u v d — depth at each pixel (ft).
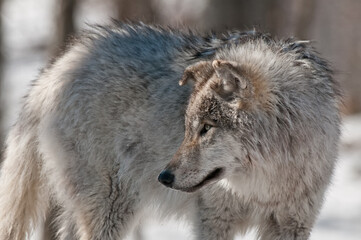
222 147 32.50
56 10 66.49
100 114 37.42
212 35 38.45
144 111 36.86
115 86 37.32
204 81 33.06
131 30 39.22
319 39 102.94
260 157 32.99
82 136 37.78
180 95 36.19
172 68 36.96
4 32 78.48
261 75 32.89
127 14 92.84
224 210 35.24
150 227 58.29
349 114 92.84
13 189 40.22
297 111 33.32
